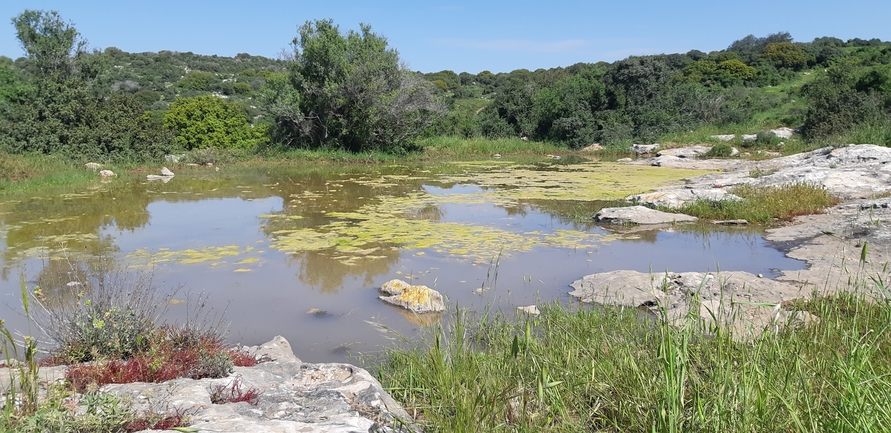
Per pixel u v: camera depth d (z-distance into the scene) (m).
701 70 44.69
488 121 32.69
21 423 2.40
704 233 9.75
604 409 3.39
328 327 5.59
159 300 6.26
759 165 18.45
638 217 10.62
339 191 14.70
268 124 25.75
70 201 12.90
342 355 4.96
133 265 7.66
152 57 63.03
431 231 9.75
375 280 7.07
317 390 3.50
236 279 7.10
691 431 2.84
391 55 24.14
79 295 4.48
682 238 9.39
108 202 12.80
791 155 19.83
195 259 7.98
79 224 10.34
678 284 6.41
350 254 8.25
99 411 2.68
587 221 10.78
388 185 15.93
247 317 5.84
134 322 4.34
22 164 15.88
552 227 10.23
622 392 3.32
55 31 23.55
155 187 15.34
